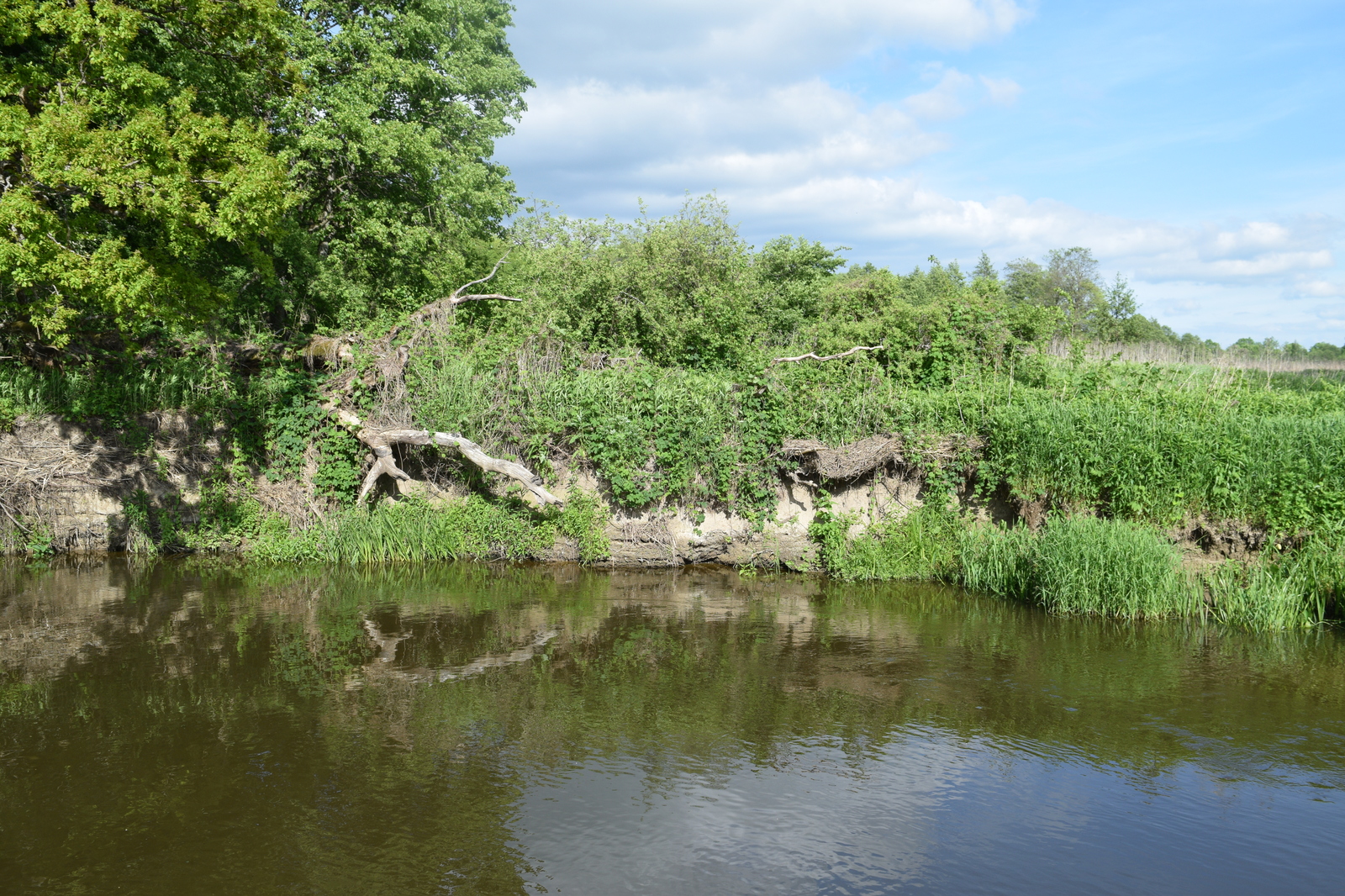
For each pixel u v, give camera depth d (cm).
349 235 2256
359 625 1063
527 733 732
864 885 514
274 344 1691
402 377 1580
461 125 2580
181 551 1516
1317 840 573
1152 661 937
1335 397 1562
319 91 2056
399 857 537
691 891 505
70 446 1516
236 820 580
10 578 1304
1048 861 544
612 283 1856
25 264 1129
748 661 936
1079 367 1742
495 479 1501
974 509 1397
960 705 806
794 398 1469
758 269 2202
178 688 825
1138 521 1259
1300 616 1085
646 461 1445
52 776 641
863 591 1284
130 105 1269
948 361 1706
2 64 1257
